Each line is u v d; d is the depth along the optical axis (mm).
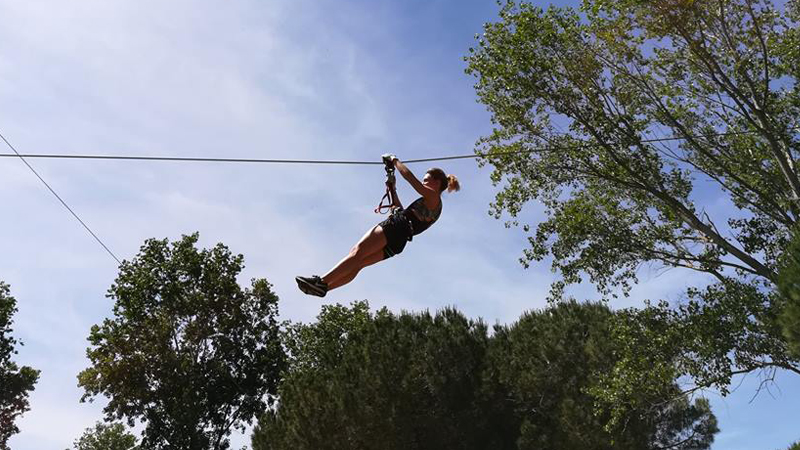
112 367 38219
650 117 19656
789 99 18500
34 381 42875
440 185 6586
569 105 19484
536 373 27047
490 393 28703
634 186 19391
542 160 20047
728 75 19188
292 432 29781
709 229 18875
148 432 38969
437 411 28672
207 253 43406
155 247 42469
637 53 19062
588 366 25453
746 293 17438
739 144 19969
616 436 22984
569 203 20047
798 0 18109
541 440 25984
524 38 19078
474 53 19766
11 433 42312
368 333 32500
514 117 19891
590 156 19797
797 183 17984
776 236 19312
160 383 39750
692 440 23594
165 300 40938
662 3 17469
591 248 19328
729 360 17281
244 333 43344
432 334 30141
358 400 28531
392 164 6562
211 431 41656
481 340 31562
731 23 18312
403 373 28984
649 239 19625
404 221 6293
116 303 40562
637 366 18500
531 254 20000
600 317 26906
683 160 19703
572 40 19109
